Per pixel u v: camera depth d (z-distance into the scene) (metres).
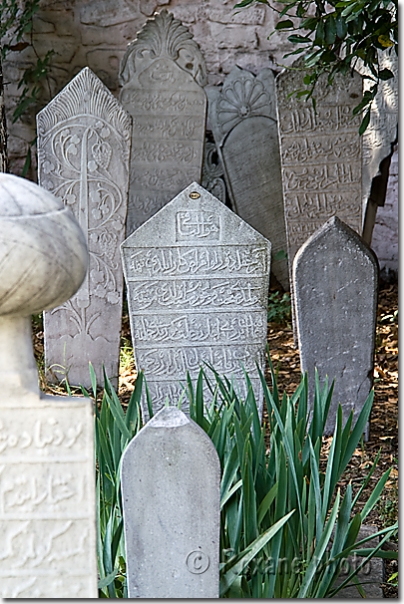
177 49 7.11
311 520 2.97
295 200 6.37
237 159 7.91
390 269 8.16
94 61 8.21
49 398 2.17
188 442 2.42
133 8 8.12
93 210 5.60
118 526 2.94
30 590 2.25
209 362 4.68
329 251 4.68
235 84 7.80
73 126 5.53
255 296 4.60
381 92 7.19
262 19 8.08
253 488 2.86
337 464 3.19
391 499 4.20
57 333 5.70
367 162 7.41
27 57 8.12
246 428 3.19
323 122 6.20
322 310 4.76
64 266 1.94
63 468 2.19
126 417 3.41
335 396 4.89
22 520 2.22
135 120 7.22
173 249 4.53
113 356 5.74
